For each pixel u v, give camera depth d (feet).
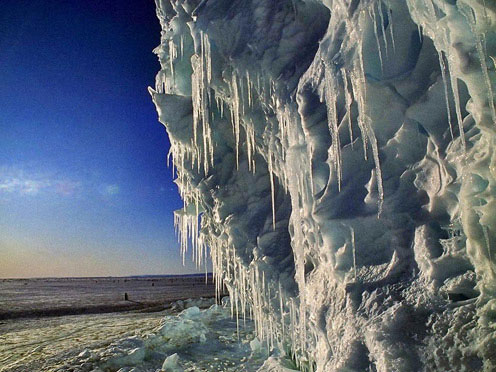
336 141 11.45
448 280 9.12
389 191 10.96
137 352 23.82
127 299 101.76
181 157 22.44
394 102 10.47
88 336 35.35
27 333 41.42
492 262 7.95
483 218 7.84
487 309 8.13
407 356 8.85
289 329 19.49
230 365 22.30
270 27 15.49
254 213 19.04
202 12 17.38
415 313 9.30
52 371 22.80
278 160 17.08
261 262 17.99
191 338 27.32
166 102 21.63
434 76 9.75
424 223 9.96
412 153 10.55
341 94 12.10
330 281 12.84
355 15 10.68
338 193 12.41
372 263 11.35
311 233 14.07
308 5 14.52
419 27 9.33
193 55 19.57
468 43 7.42
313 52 14.35
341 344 10.55
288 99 14.69
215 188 20.52
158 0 22.94
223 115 20.81
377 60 10.78
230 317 35.83
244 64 16.20
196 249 25.85
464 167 8.18
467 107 7.84
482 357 7.89
